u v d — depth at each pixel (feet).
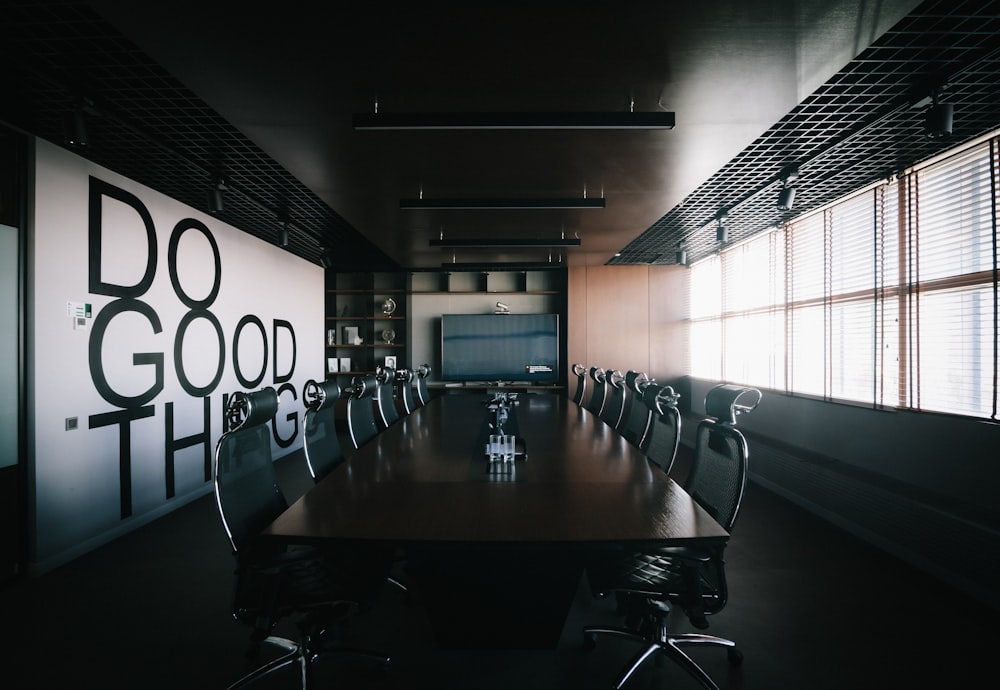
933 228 12.07
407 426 14.07
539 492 7.59
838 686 6.86
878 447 13.24
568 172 11.75
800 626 8.35
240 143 11.03
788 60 7.15
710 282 24.52
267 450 7.96
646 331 26.99
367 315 28.02
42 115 9.63
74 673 7.16
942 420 11.34
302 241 21.12
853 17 6.19
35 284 10.36
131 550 11.63
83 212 11.56
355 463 9.53
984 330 10.78
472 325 27.99
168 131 10.40
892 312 13.30
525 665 7.41
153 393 13.84
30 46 7.47
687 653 7.65
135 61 7.86
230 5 5.86
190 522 13.53
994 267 10.48
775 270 18.88
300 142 9.95
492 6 5.91
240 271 18.56
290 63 7.14
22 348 10.16
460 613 7.28
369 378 13.47
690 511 6.68
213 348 16.78
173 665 7.36
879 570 10.45
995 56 7.61
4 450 9.82
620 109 8.61
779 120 9.67
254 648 7.45
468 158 10.85
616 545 5.67
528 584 7.09
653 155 10.74
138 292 13.32
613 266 27.07
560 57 7.04
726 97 8.23
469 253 22.39
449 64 7.20
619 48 6.83
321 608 6.72
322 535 5.81
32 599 9.32
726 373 22.80
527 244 17.39
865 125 10.06
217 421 16.93
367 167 11.37
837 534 12.51
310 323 24.93
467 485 8.00
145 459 13.50
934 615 8.67
